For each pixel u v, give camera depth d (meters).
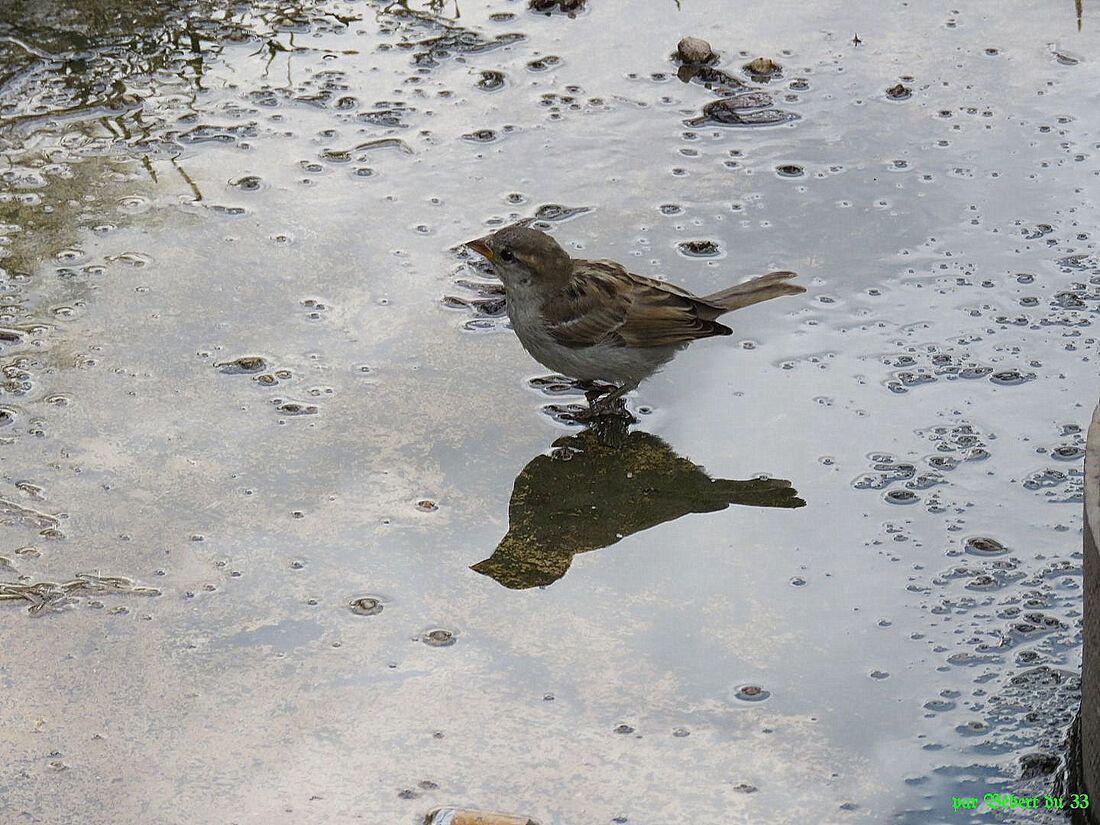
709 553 7.70
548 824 6.06
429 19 13.03
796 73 12.22
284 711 6.68
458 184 10.83
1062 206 10.41
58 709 6.68
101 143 11.18
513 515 7.99
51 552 7.62
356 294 9.69
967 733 6.49
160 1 13.11
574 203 10.62
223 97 11.78
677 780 6.29
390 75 12.17
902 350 9.12
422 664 6.96
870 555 7.62
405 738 6.53
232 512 7.94
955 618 7.17
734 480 8.20
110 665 6.93
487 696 6.76
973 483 8.07
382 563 7.62
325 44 12.60
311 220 10.41
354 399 8.82
